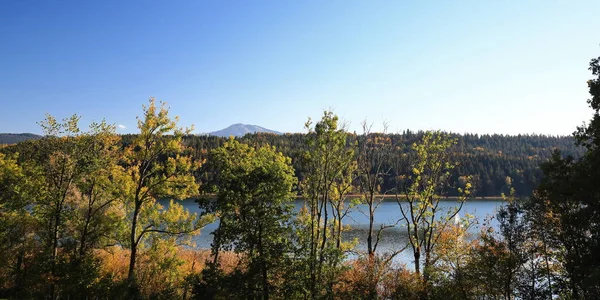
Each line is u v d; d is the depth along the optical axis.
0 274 25.05
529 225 19.42
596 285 14.20
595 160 15.34
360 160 26.52
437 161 26.42
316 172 23.00
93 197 25.22
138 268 28.52
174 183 24.97
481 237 21.38
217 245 20.53
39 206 23.86
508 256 19.36
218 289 19.44
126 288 24.39
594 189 15.05
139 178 25.08
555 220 18.16
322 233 25.22
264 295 19.39
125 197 25.94
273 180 20.36
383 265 22.45
